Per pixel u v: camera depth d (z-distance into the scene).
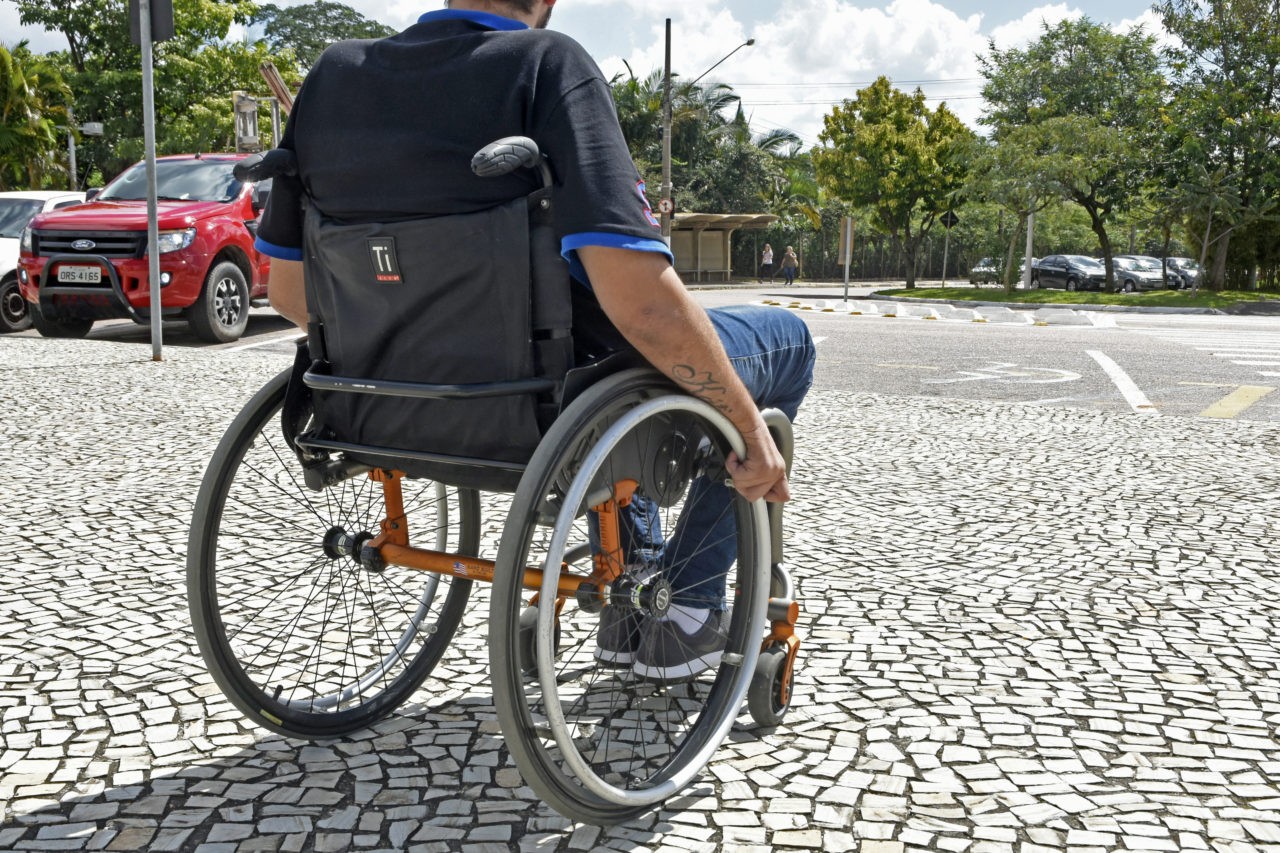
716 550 2.46
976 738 2.42
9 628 3.03
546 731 1.94
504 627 1.80
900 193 38.06
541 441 1.86
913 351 11.91
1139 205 37.12
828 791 2.19
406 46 1.93
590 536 2.29
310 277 2.11
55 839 1.97
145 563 3.63
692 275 45.44
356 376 2.07
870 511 4.50
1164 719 2.54
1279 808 2.13
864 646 2.98
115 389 7.28
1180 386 9.04
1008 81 35.88
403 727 2.47
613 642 2.54
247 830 2.02
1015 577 3.61
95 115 40.22
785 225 50.66
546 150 1.80
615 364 1.96
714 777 2.25
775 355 2.46
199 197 10.63
